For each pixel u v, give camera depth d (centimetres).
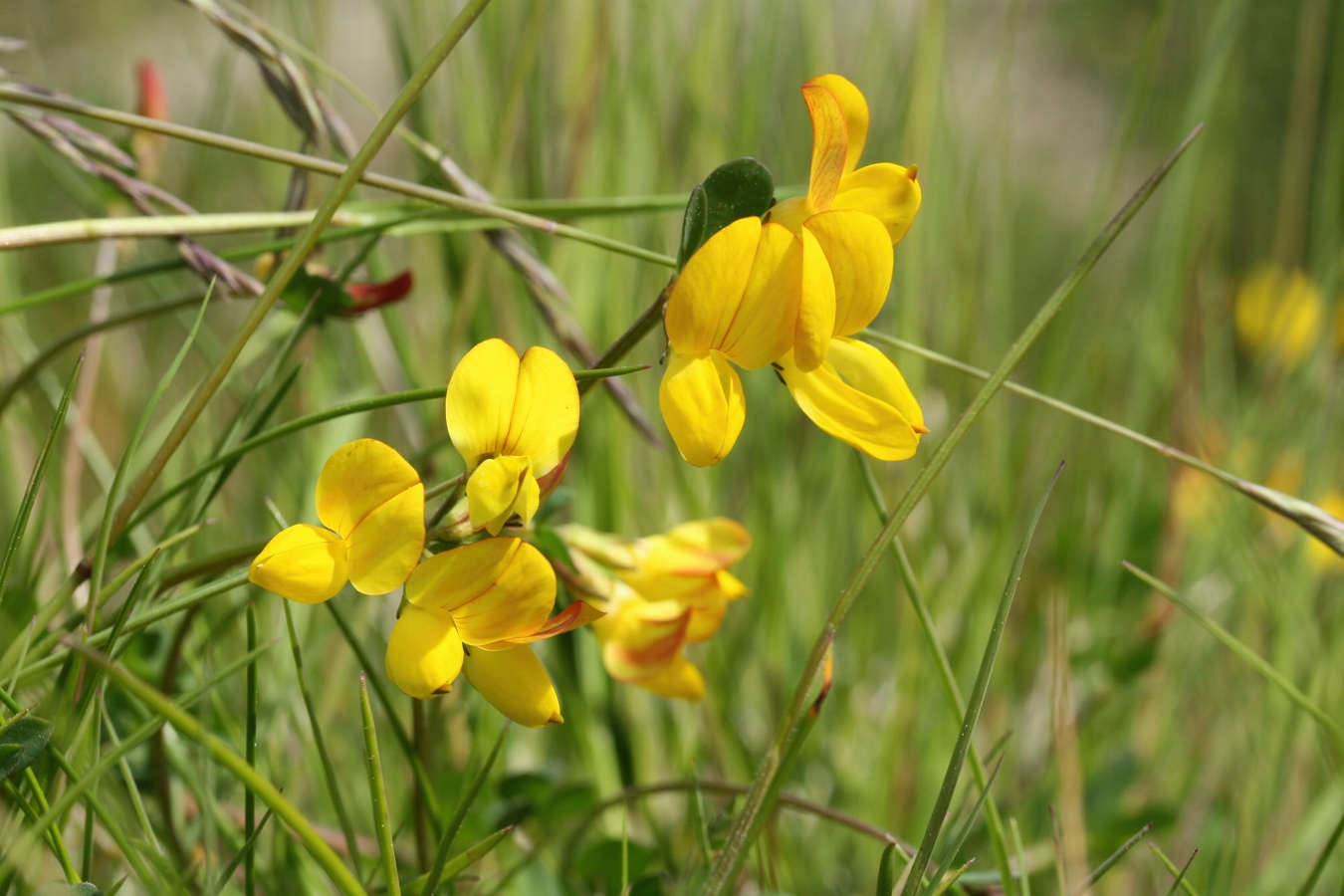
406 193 29
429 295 45
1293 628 41
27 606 29
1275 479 51
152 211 30
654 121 48
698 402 26
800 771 39
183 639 30
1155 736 43
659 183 47
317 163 29
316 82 43
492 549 26
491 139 45
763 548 43
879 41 50
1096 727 42
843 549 45
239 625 34
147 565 27
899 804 39
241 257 30
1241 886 35
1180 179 54
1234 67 56
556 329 32
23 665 27
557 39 46
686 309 26
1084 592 46
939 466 27
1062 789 33
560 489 29
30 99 28
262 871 30
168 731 30
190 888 29
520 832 34
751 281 26
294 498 39
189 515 29
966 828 27
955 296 48
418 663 26
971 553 46
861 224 26
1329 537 29
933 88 47
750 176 26
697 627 30
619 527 41
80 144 30
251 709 28
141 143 33
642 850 31
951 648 44
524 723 26
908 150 47
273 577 25
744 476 47
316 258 32
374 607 36
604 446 41
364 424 41
